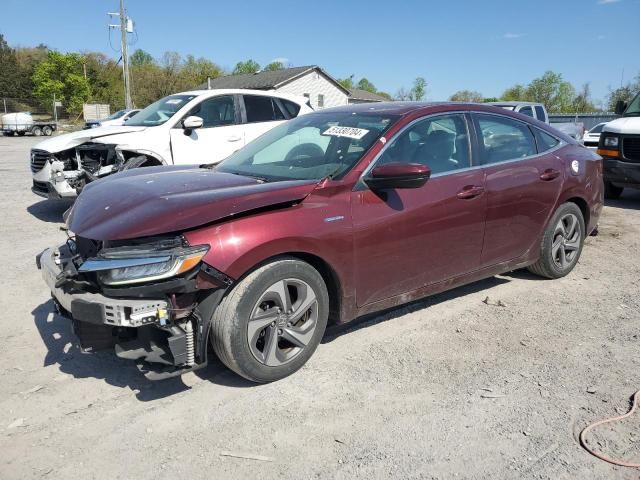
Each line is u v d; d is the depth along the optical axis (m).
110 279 2.97
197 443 2.87
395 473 2.64
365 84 91.38
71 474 2.65
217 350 3.27
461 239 4.23
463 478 2.61
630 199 10.14
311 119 4.58
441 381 3.47
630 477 2.61
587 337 4.11
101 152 8.47
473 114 4.51
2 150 22.98
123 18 33.84
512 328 4.26
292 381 3.47
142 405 3.23
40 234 7.30
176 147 8.36
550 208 4.95
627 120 9.30
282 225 3.27
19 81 74.38
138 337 3.17
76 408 3.20
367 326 4.30
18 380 3.52
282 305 3.36
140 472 2.66
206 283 3.03
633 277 5.48
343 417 3.09
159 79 56.94
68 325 4.36
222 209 3.16
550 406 3.19
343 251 3.55
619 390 3.36
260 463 2.71
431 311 4.60
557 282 5.32
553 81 60.84
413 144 4.03
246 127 9.09
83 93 59.06
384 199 3.75
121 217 3.23
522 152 4.81
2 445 2.86
